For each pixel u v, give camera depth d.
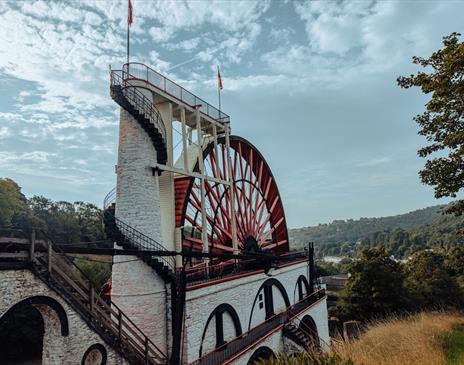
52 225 52.94
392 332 14.56
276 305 23.03
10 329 27.86
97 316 10.56
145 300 13.32
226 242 23.77
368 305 34.06
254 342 16.59
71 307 9.89
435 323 15.25
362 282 34.72
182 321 13.67
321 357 7.46
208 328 15.47
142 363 11.73
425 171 11.87
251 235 26.52
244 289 19.02
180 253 13.69
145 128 15.14
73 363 9.73
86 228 58.88
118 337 11.06
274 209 32.69
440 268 42.50
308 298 28.31
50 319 9.69
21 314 27.95
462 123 11.01
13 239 8.77
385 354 10.45
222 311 16.52
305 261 30.20
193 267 18.56
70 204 64.00
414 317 18.45
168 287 14.41
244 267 22.55
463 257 27.89
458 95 10.47
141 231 14.17
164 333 13.78
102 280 34.16
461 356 10.70
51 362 9.42
